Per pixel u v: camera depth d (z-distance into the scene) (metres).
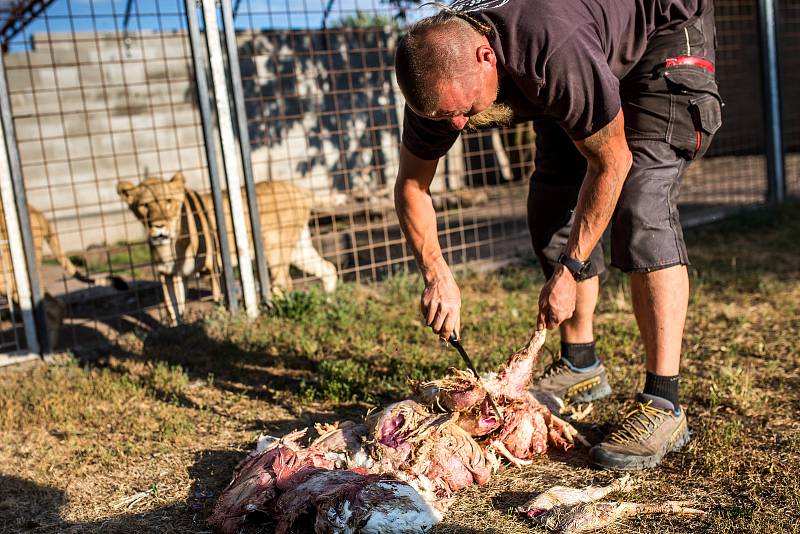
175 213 6.44
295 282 7.58
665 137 3.22
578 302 3.79
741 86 14.77
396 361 4.72
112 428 4.12
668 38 3.18
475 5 2.66
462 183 13.59
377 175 13.29
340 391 4.29
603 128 2.66
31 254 5.51
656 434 3.24
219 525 2.89
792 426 3.52
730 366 4.27
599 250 3.74
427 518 2.66
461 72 2.46
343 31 7.88
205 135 6.00
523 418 3.26
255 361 5.10
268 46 12.79
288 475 2.94
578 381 3.90
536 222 3.75
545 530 2.79
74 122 12.45
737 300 5.70
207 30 5.97
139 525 3.07
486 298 6.30
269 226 6.81
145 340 5.82
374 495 2.65
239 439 3.87
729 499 2.93
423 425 3.06
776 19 8.89
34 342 5.60
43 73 12.25
